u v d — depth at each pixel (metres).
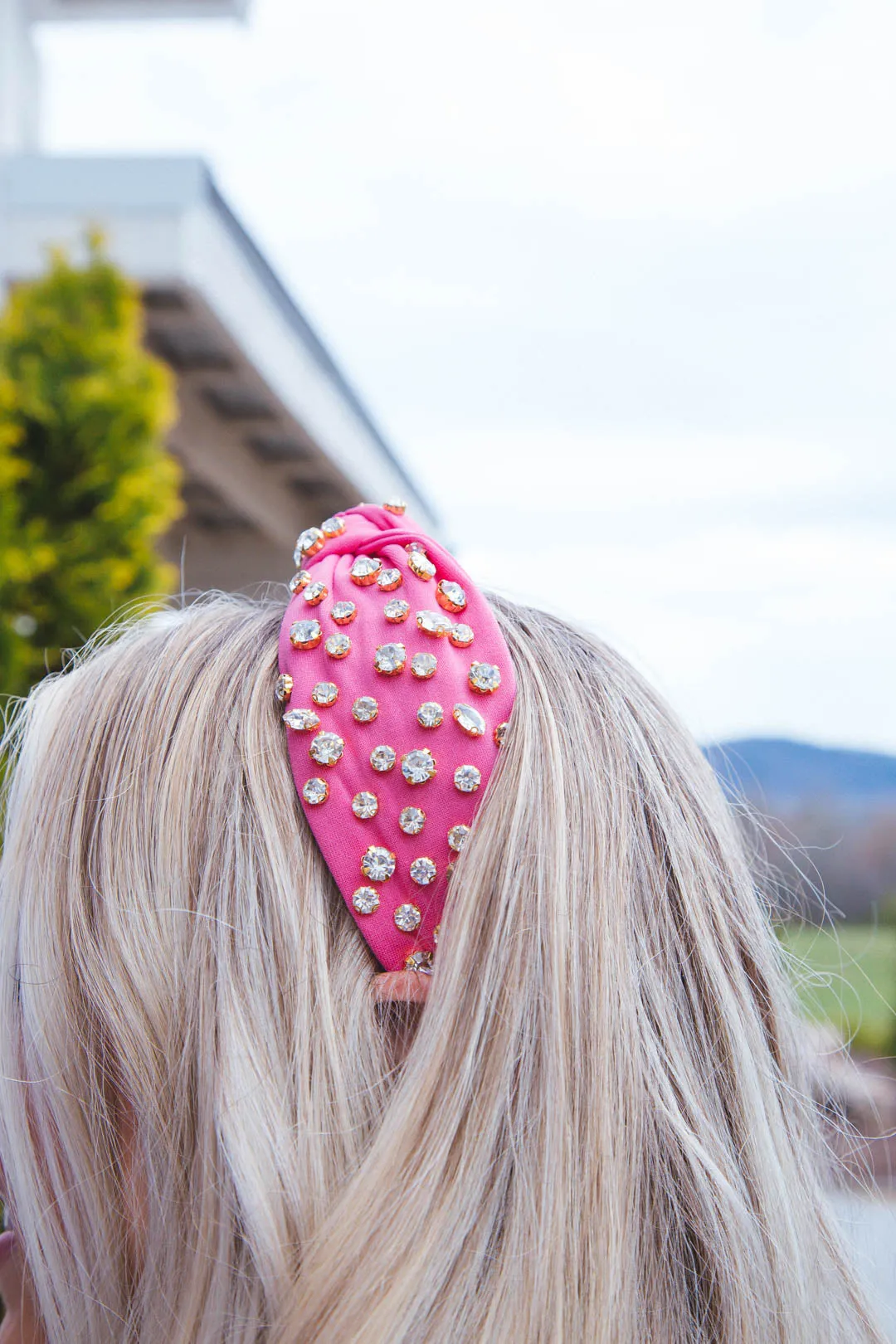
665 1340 0.46
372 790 0.48
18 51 4.83
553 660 0.56
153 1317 0.45
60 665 2.88
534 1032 0.46
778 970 0.58
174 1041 0.47
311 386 6.00
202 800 0.50
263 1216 0.42
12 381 2.94
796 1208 0.51
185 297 4.28
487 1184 0.44
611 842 0.50
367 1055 0.46
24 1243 0.50
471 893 0.46
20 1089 0.50
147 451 3.07
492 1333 0.42
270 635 0.56
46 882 0.51
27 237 4.04
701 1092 0.50
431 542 0.54
